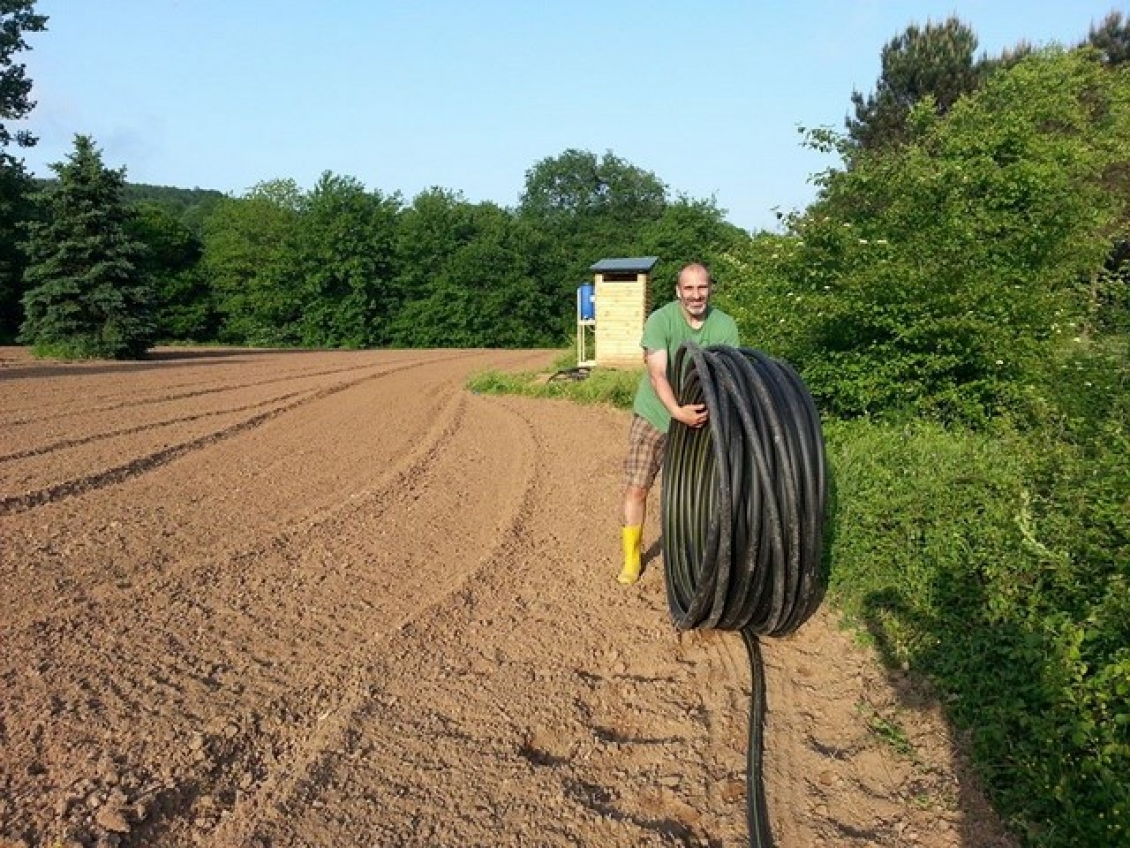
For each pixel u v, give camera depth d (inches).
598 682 205.9
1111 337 337.4
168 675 196.5
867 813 158.2
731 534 192.1
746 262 445.7
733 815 158.1
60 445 450.0
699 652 221.1
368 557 287.0
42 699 182.2
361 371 1047.0
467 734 179.8
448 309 2395.4
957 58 1221.7
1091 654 176.2
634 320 824.3
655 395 250.5
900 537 247.4
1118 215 604.1
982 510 243.1
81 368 1005.2
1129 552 194.5
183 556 279.1
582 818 154.1
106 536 295.9
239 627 225.6
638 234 2640.3
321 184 2420.0
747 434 193.2
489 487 395.5
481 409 668.7
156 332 1254.9
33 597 236.8
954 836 150.7
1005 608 200.7
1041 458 248.7
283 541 300.8
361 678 199.8
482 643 223.0
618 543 309.7
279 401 689.0
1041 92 621.9
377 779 162.6
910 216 364.5
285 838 144.9
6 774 155.9
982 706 179.0
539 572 277.9
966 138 410.3
